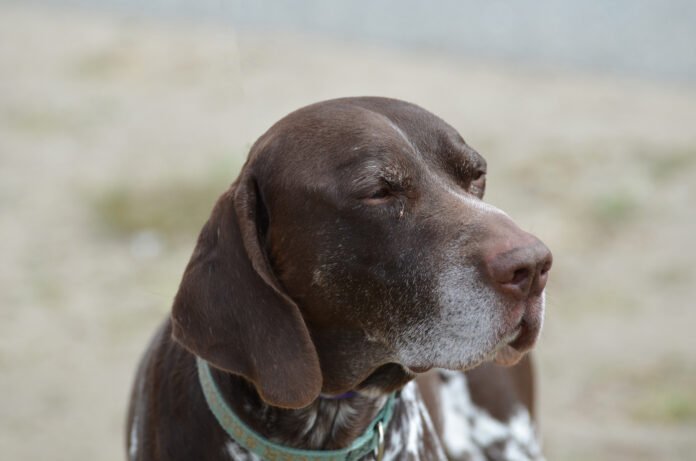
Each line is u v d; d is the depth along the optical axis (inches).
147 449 185.8
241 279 170.7
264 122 597.0
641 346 394.3
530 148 568.7
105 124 633.0
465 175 178.2
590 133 586.2
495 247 161.5
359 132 170.7
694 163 542.0
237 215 172.2
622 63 697.0
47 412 351.9
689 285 436.8
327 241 171.0
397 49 740.7
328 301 173.9
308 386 167.2
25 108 663.8
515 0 796.0
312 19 789.2
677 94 650.2
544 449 325.4
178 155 573.9
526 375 255.0
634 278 445.4
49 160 582.2
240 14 808.3
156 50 754.2
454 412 243.1
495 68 705.6
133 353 391.5
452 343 166.1
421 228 168.1
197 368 182.1
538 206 505.4
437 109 626.8
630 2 753.6
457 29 756.0
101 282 446.6
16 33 813.2
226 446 179.5
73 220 505.7
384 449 188.9
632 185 514.9
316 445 183.3
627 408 354.0
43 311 423.8
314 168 171.0
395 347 172.7
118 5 876.6
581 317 416.5
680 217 491.8
